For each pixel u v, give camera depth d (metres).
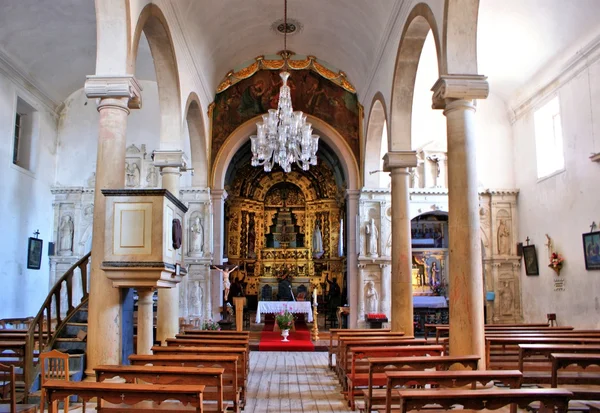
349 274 19.55
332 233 25.92
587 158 14.65
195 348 8.18
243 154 23.53
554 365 6.07
